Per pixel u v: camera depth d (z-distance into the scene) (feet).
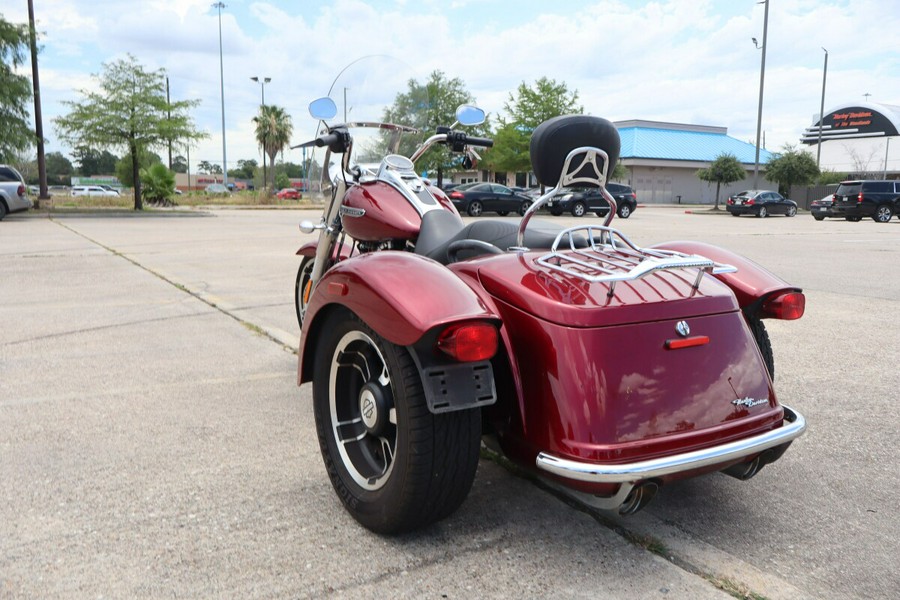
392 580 7.38
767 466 10.46
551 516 8.82
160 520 8.61
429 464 7.42
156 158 106.22
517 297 7.93
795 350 16.88
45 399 13.06
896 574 7.65
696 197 168.45
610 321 7.45
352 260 8.36
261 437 11.35
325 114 12.41
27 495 9.22
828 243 46.57
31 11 79.25
